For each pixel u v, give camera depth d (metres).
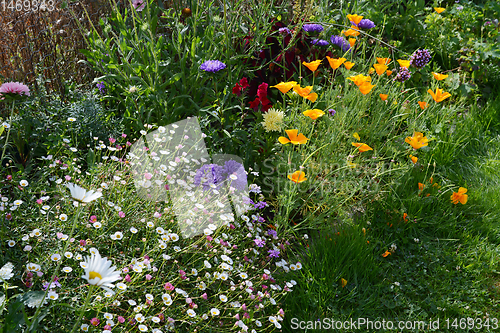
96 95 3.01
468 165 3.61
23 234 2.12
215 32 3.36
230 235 2.46
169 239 2.20
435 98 3.10
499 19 5.15
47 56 3.22
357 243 2.67
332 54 3.84
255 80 3.52
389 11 4.91
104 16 3.49
